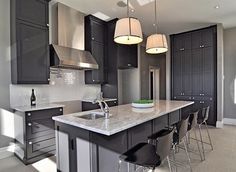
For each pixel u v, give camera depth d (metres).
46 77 3.28
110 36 4.57
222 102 4.79
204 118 3.09
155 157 1.64
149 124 2.40
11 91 3.08
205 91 4.95
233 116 5.05
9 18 3.04
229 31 5.11
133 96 5.61
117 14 4.09
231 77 5.08
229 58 5.11
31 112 2.76
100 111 2.41
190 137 3.81
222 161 2.68
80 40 4.02
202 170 2.41
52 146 3.01
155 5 3.42
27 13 3.01
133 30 2.25
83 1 3.44
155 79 6.44
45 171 2.47
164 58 6.96
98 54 4.41
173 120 3.15
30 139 2.73
